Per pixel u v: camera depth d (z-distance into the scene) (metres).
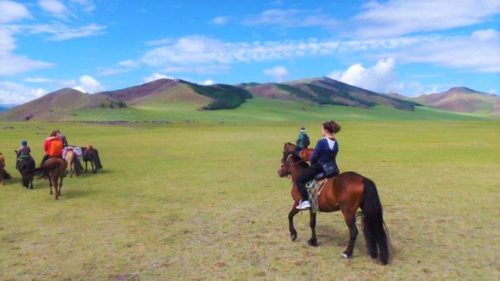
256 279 8.87
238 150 36.34
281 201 16.16
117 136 54.84
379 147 37.38
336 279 8.77
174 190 18.59
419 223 12.78
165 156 31.92
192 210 14.91
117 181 21.06
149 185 19.88
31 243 11.46
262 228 12.55
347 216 9.27
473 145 38.12
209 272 9.30
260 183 20.11
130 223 13.30
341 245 10.90
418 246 10.70
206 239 11.61
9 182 20.98
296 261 9.83
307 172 10.05
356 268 9.32
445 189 17.98
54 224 13.27
